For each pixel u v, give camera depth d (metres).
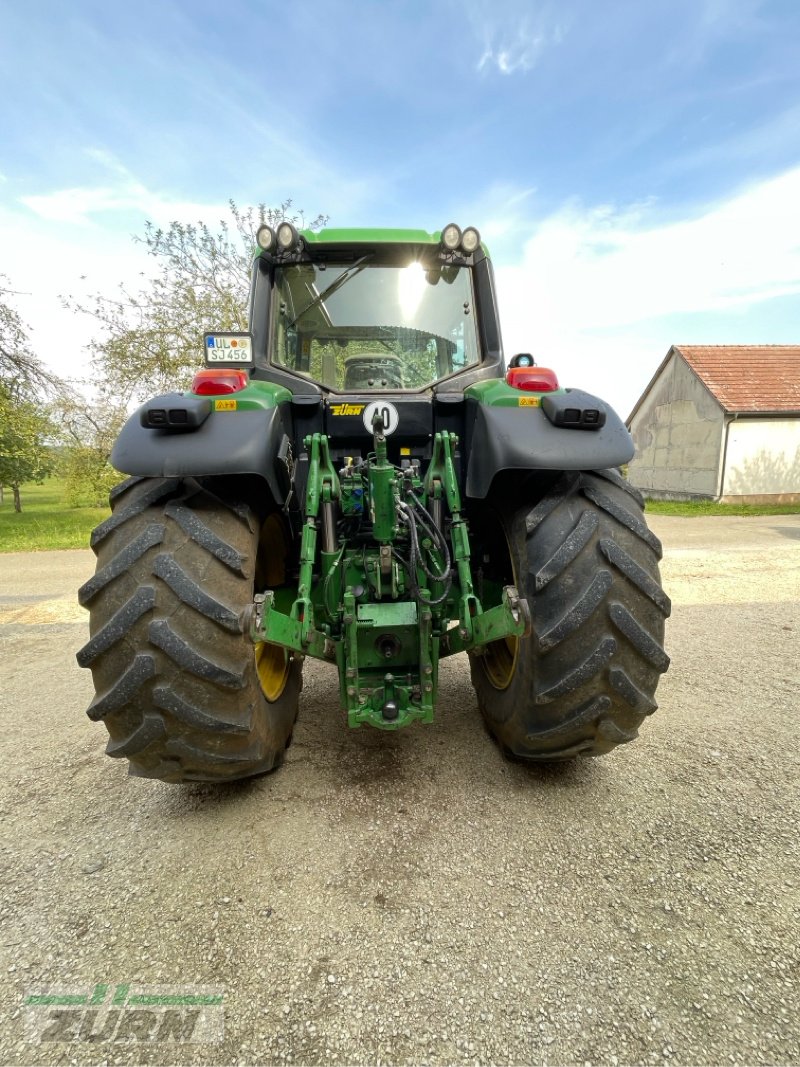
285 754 2.45
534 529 1.87
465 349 2.68
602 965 1.42
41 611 5.44
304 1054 1.22
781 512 14.86
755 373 19.22
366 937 1.52
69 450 16.77
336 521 2.28
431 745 2.54
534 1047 1.23
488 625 1.95
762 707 2.90
